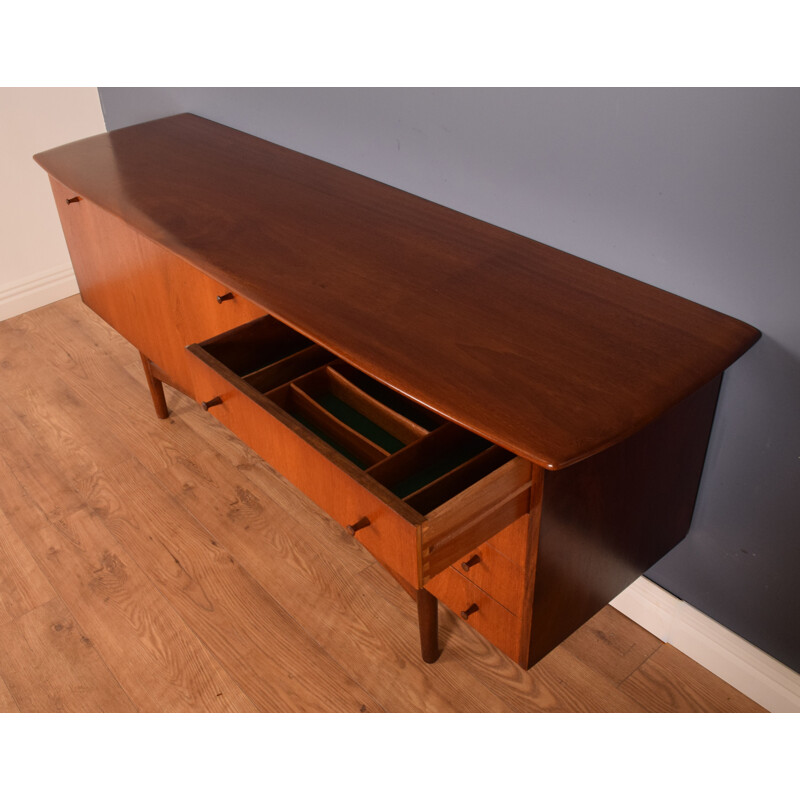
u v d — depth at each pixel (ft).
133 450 7.56
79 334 9.32
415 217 5.65
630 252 4.75
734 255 4.25
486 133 5.18
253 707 5.39
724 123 3.96
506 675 5.52
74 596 6.17
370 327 4.44
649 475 4.53
